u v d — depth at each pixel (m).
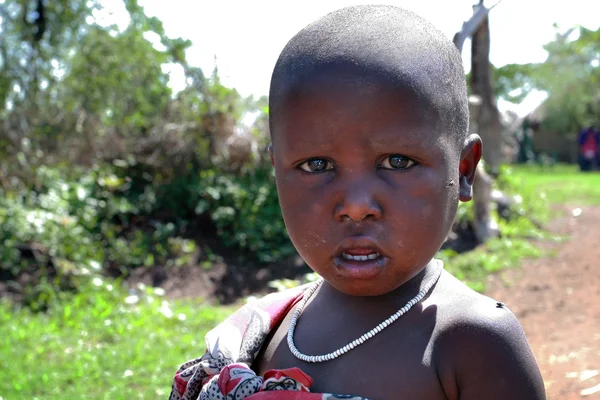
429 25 1.76
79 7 10.34
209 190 9.57
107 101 10.34
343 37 1.65
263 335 2.00
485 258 7.90
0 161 9.13
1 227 7.89
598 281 7.00
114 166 10.07
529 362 1.70
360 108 1.59
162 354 5.57
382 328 1.77
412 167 1.64
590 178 20.45
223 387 1.81
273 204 9.87
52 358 5.50
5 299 7.06
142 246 8.88
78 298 7.09
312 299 2.03
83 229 8.69
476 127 10.12
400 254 1.64
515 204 10.06
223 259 8.97
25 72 9.88
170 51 10.38
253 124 10.52
